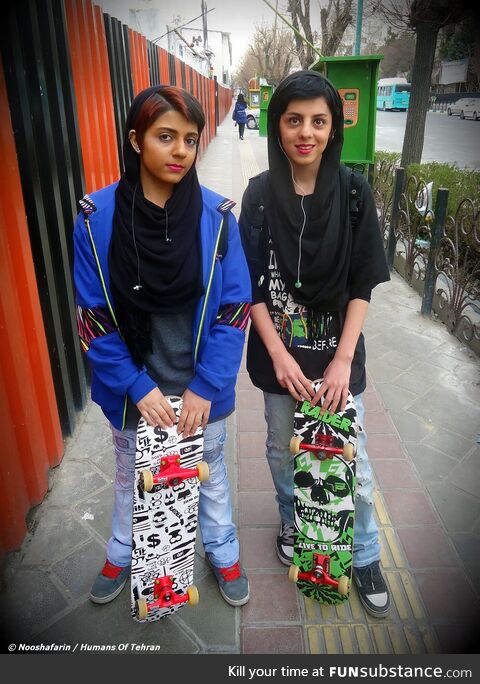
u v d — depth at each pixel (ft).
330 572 5.70
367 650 5.96
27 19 7.37
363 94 15.51
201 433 5.23
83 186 9.81
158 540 5.26
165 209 4.51
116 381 4.98
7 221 6.82
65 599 6.50
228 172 37.55
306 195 5.06
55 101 8.42
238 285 5.06
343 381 5.38
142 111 4.25
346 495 5.51
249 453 9.14
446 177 18.57
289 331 5.60
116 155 13.23
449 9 20.54
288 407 5.96
